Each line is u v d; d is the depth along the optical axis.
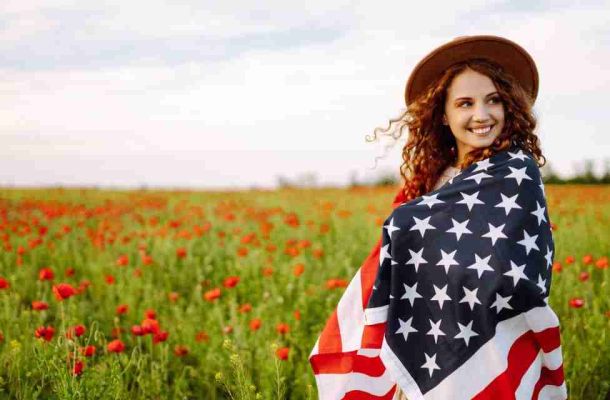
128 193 21.55
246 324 4.74
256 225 10.14
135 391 3.72
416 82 2.75
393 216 2.41
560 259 6.20
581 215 9.51
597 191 15.36
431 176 2.76
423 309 2.35
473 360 2.23
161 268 7.05
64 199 18.38
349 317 2.72
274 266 6.76
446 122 2.65
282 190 21.05
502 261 2.15
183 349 4.07
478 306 2.21
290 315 4.91
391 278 2.40
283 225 9.96
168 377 4.22
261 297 5.77
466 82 2.48
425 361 2.34
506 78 2.49
